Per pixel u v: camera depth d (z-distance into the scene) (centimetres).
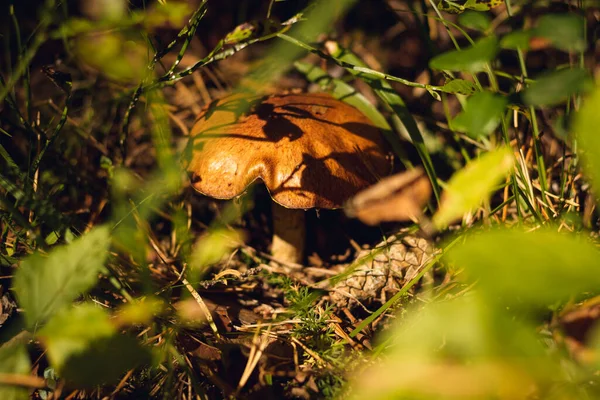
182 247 50
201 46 62
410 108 58
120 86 57
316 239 55
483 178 39
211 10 62
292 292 51
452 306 37
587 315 42
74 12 56
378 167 50
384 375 36
